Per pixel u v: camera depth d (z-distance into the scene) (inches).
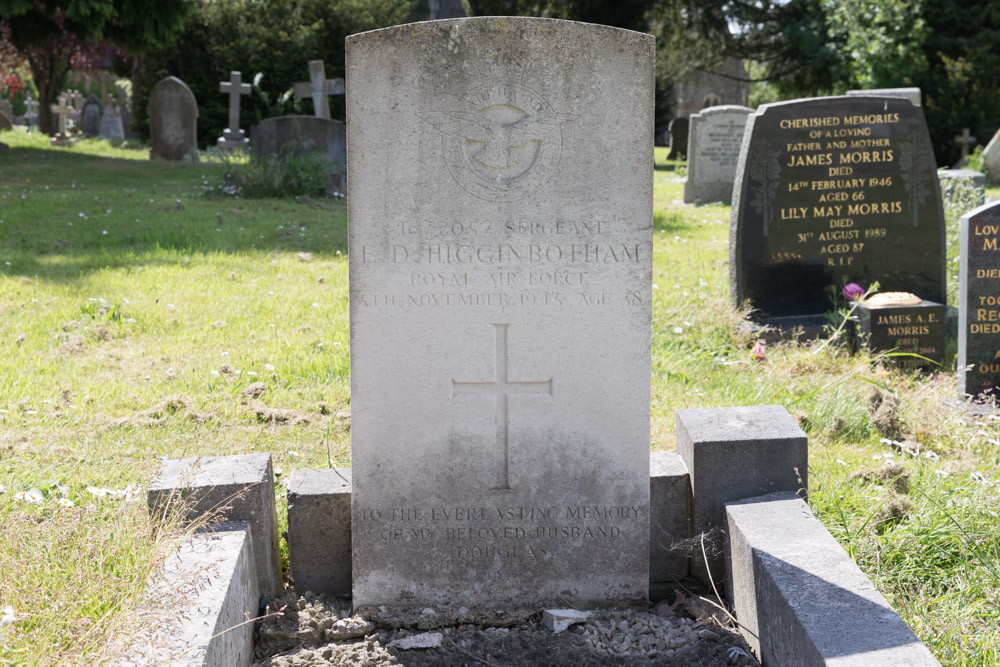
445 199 130.0
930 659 101.1
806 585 116.5
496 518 136.9
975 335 241.0
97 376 238.7
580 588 138.9
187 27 1113.4
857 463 191.0
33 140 1012.5
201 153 881.5
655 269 377.4
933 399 239.1
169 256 378.9
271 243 418.9
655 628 132.6
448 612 136.1
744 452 142.5
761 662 124.0
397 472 135.1
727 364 258.8
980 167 756.6
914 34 859.4
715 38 1186.0
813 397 225.6
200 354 258.1
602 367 134.7
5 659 96.5
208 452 193.3
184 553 121.7
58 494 162.9
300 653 126.5
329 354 256.1
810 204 298.4
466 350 133.4
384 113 127.9
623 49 128.1
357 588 136.8
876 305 277.6
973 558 144.3
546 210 131.0
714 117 649.0
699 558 145.3
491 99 128.0
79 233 419.5
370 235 130.4
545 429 135.5
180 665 97.9
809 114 294.5
